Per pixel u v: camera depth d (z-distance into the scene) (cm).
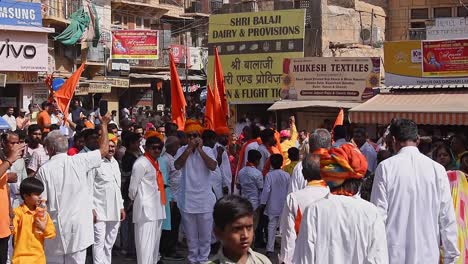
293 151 1224
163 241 1162
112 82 3762
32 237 778
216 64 1536
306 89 2473
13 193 1015
